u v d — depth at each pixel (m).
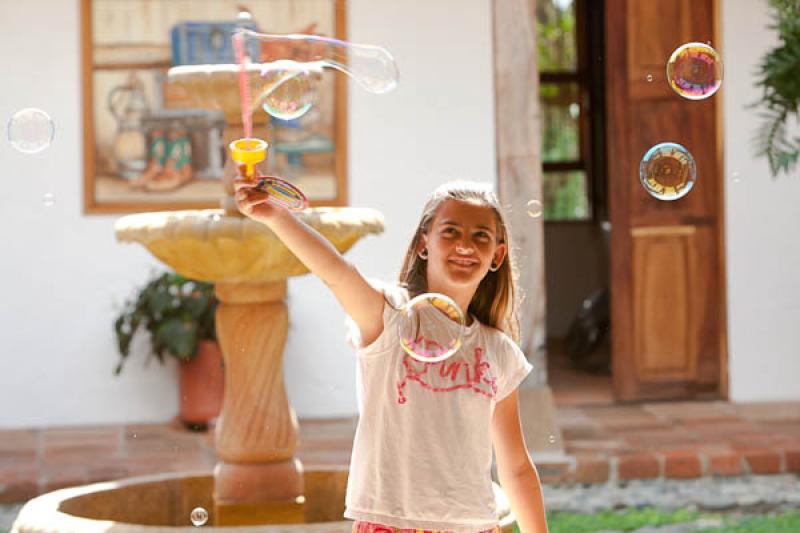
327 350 11.65
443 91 11.67
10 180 11.35
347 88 11.61
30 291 11.39
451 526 3.91
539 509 4.34
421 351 3.94
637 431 10.78
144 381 11.47
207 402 11.02
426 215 4.23
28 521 5.53
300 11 11.48
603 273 16.45
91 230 11.42
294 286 11.60
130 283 11.48
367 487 3.97
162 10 11.36
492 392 4.06
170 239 5.94
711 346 12.43
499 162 11.55
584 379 13.85
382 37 11.61
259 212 3.81
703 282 12.39
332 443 10.43
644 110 12.27
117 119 11.41
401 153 11.68
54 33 11.33
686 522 8.14
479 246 4.12
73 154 11.39
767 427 10.85
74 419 11.43
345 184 11.62
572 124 16.50
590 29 16.30
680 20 12.20
